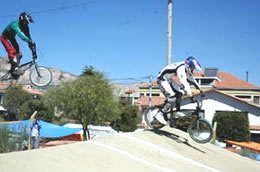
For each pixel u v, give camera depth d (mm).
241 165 8289
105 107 23000
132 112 29219
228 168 7500
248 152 14945
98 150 5965
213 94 30078
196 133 8047
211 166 7246
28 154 4883
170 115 8391
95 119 23172
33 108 37625
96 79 23391
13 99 41625
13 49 6484
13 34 6445
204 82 39625
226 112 24375
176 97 8164
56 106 24375
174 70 8055
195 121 8062
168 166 6332
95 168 5055
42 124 18688
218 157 8352
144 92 43281
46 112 33438
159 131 8945
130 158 6027
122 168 5418
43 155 4945
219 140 23750
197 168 6762
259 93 39781
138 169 5574
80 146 5996
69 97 22953
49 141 20703
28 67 6875
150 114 8914
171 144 8047
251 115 29297
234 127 23594
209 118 29750
